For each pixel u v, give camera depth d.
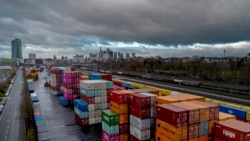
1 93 94.88
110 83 50.00
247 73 87.12
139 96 32.59
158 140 27.25
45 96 89.81
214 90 74.75
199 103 28.14
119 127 35.34
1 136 42.44
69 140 39.94
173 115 23.86
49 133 43.44
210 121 25.95
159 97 32.28
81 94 53.47
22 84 134.38
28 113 55.72
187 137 24.34
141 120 31.77
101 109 49.06
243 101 55.69
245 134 21.05
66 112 61.41
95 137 41.66
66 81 70.69
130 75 141.00
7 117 57.38
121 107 35.28
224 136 23.48
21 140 40.06
